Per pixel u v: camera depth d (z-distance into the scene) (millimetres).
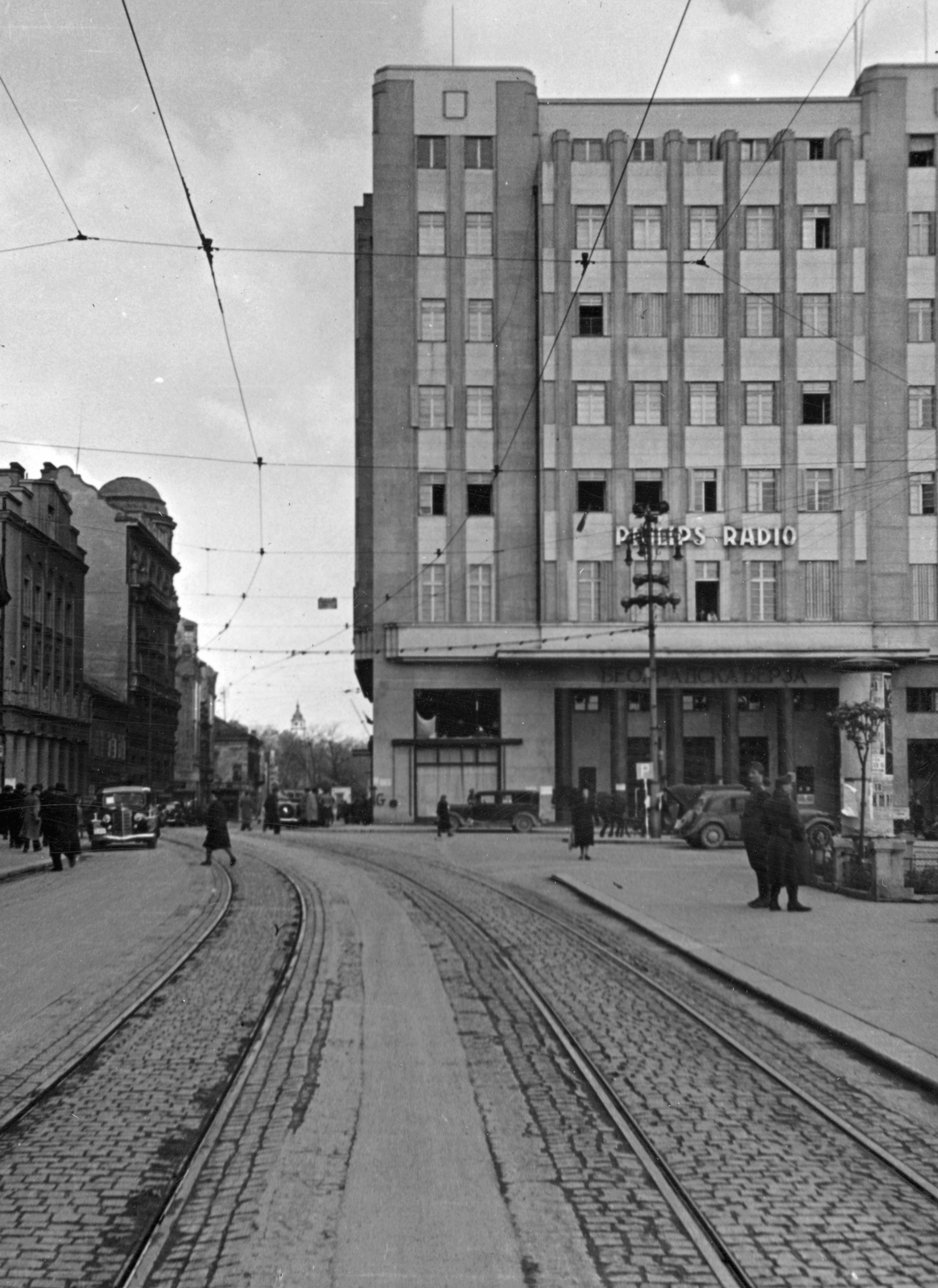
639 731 57938
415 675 56812
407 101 57219
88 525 77000
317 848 38281
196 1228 6090
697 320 56094
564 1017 11570
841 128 56250
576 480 55875
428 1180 6781
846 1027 10570
